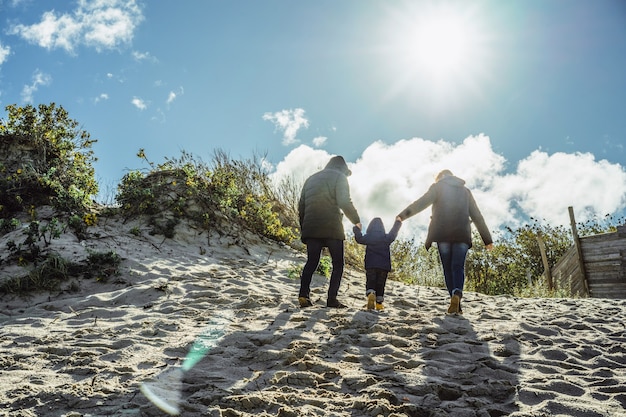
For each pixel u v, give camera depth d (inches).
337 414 93.4
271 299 219.3
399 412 93.8
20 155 372.5
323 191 211.6
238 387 107.3
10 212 329.4
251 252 352.5
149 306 203.3
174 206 356.8
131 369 117.0
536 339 154.6
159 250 305.3
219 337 150.4
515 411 96.3
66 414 91.0
